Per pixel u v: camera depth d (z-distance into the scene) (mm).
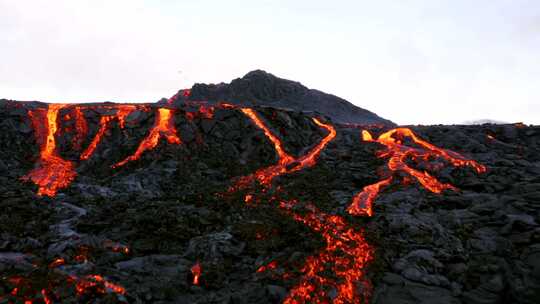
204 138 31016
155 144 28234
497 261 11805
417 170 25000
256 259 12312
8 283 8781
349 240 13617
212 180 24938
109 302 8453
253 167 27875
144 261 11633
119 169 25953
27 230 13727
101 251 12195
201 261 11914
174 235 13781
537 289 8945
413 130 37000
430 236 14180
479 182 21609
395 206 18078
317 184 23203
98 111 31938
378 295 10086
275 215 16391
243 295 9875
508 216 14523
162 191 21953
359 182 23484
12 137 28312
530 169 24078
